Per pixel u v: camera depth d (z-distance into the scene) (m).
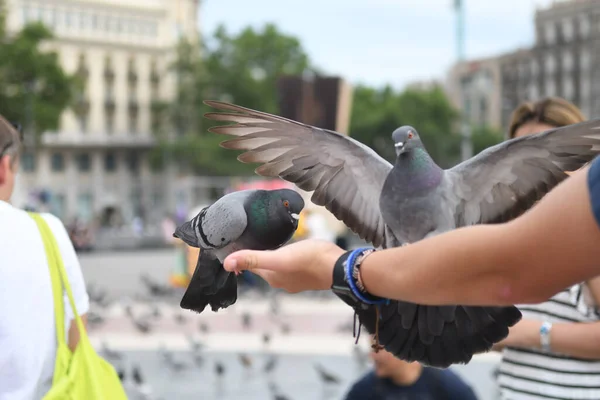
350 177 1.86
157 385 7.59
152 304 14.11
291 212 1.80
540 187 1.73
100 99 63.97
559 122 3.00
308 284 1.68
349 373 8.12
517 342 2.74
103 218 63.25
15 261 2.45
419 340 1.64
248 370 8.20
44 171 61.16
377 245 1.88
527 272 1.38
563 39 73.12
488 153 1.72
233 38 62.38
